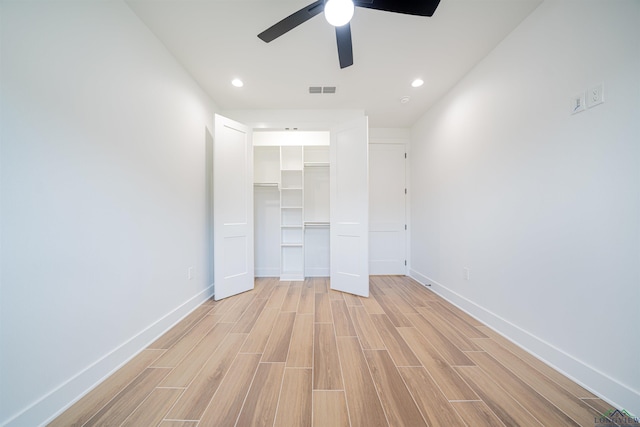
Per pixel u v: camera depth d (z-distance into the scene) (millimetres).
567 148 1386
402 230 3812
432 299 2691
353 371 1402
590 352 1258
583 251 1300
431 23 1705
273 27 1459
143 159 1697
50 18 1100
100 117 1357
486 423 1042
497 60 1931
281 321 2100
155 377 1355
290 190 3689
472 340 1771
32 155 1032
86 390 1235
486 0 1520
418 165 3477
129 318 1554
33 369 1024
